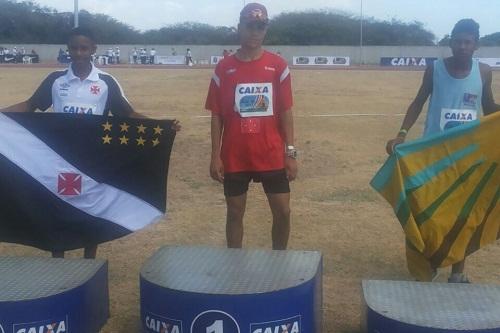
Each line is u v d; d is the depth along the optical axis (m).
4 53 57.66
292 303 3.86
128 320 5.07
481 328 3.64
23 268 4.55
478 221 5.25
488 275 6.19
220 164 5.34
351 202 8.77
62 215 5.45
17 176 5.40
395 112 18.67
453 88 5.33
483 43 73.75
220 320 3.76
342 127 15.38
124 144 5.41
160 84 28.64
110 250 6.82
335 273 6.23
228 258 4.45
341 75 37.69
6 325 3.94
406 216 5.20
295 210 8.33
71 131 5.38
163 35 78.50
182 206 8.48
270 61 5.20
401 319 3.76
